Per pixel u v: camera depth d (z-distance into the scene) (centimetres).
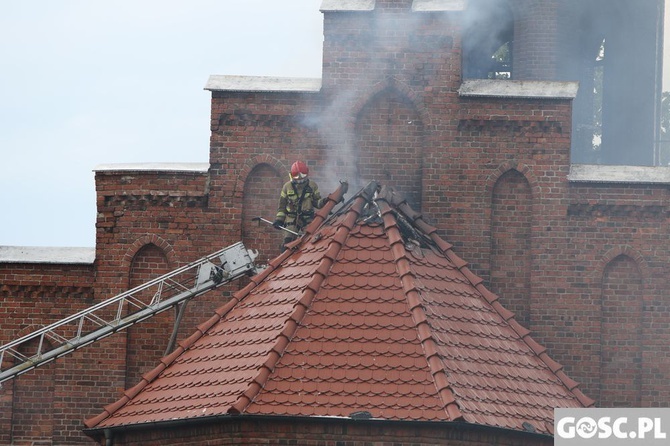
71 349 12712
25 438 12912
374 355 10775
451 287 11575
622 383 12612
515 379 11288
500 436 10756
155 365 12850
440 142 12794
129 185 12950
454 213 12738
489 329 11506
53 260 13050
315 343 10850
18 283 13050
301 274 11450
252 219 12875
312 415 10462
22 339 12694
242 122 12900
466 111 12812
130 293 12688
